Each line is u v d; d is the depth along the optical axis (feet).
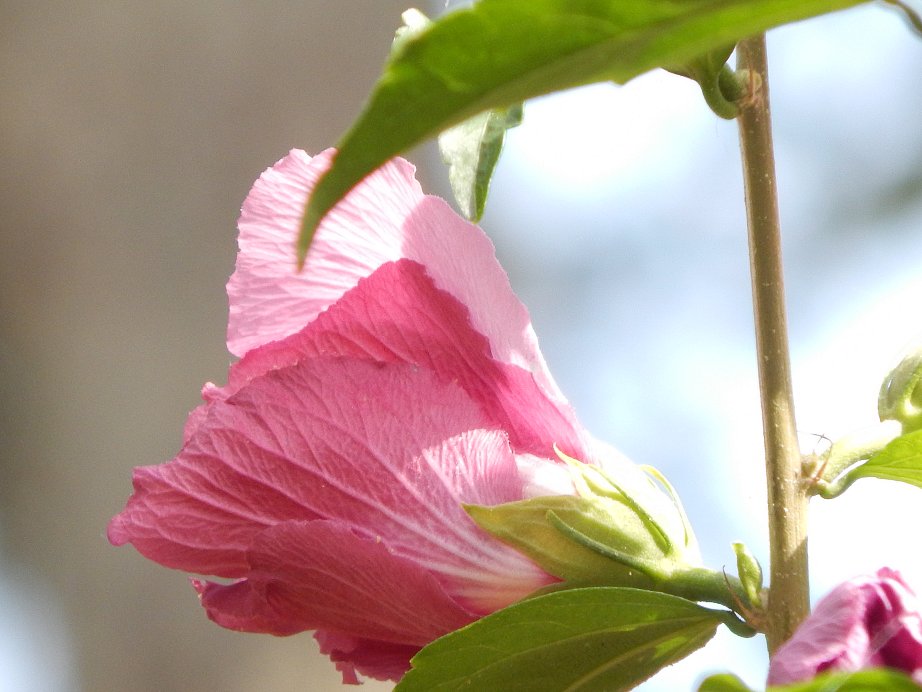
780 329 1.61
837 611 1.52
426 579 1.61
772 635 1.60
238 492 1.63
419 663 1.61
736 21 1.39
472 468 1.64
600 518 1.63
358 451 1.63
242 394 1.63
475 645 1.61
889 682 1.41
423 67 1.38
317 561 1.61
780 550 1.61
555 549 1.63
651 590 1.62
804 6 1.39
